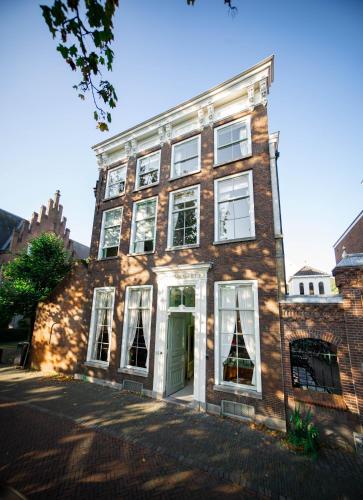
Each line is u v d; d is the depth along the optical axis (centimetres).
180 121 1151
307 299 700
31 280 1459
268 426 667
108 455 521
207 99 1064
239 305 820
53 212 2875
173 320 971
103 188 1355
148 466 488
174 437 600
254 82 958
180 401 838
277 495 421
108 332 1091
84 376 1066
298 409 653
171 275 954
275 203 837
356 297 634
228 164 970
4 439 569
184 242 1012
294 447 564
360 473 484
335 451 561
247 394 714
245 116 988
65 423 663
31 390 929
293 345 771
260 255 811
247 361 768
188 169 1097
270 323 738
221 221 946
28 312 1469
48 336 1246
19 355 1314
